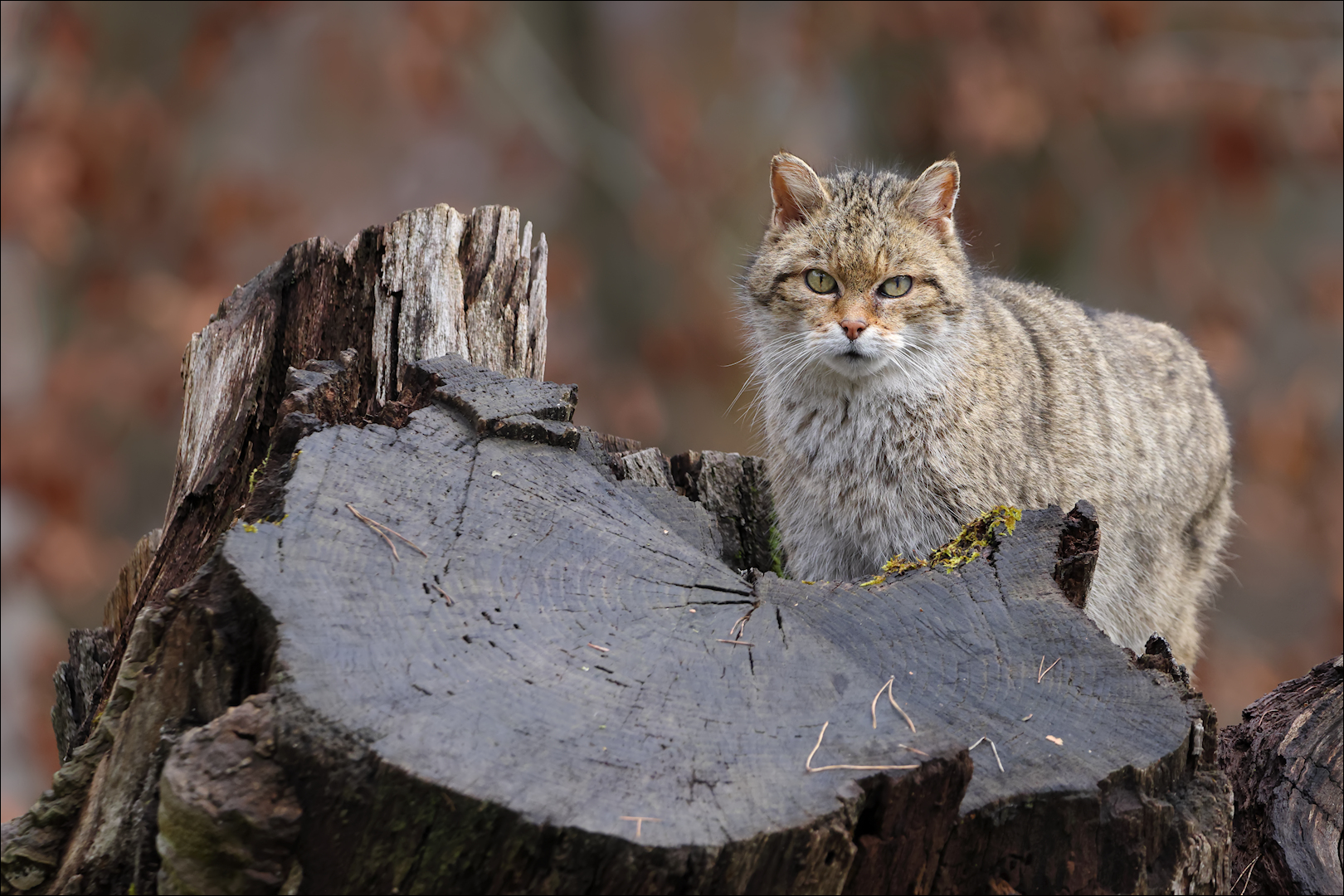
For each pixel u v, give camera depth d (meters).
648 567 6.29
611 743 5.12
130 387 22.41
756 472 10.70
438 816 4.84
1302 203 29.88
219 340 9.25
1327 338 27.73
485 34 25.08
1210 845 5.43
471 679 5.32
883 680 5.72
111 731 5.83
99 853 5.60
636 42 27.98
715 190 25.08
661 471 9.34
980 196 24.92
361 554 5.90
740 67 25.98
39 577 20.84
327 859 5.02
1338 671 7.34
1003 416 9.58
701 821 4.80
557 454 7.09
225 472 8.52
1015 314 10.61
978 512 9.41
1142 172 26.28
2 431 21.47
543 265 9.98
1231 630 24.36
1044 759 5.34
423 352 9.19
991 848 5.25
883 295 9.58
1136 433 10.47
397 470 6.60
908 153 24.58
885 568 6.88
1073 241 26.52
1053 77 23.55
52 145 22.17
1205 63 24.45
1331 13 25.81
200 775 4.95
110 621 9.54
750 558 10.47
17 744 20.00
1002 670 5.81
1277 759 6.88
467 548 6.12
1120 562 10.23
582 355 24.02
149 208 23.94
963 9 23.11
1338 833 6.53
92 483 22.27
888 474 9.55
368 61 26.09
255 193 23.84
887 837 5.11
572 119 27.12
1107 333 11.14
